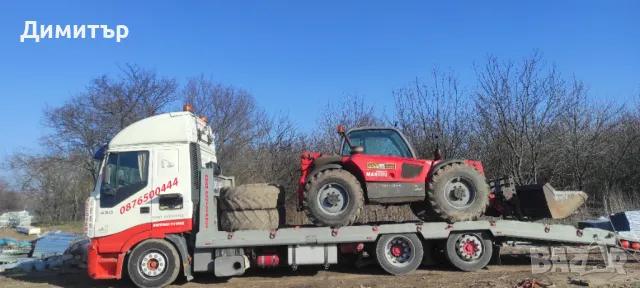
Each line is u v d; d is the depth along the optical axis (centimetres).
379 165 816
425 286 727
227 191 817
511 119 1434
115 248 781
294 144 1753
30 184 3412
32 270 1047
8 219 3222
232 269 792
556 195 840
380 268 880
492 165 1495
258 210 808
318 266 930
